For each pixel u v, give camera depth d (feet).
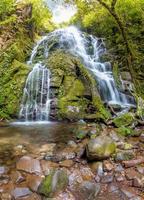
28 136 21.98
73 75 31.04
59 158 17.30
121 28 26.45
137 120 25.11
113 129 23.47
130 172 15.97
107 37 41.88
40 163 16.67
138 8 34.86
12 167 16.22
